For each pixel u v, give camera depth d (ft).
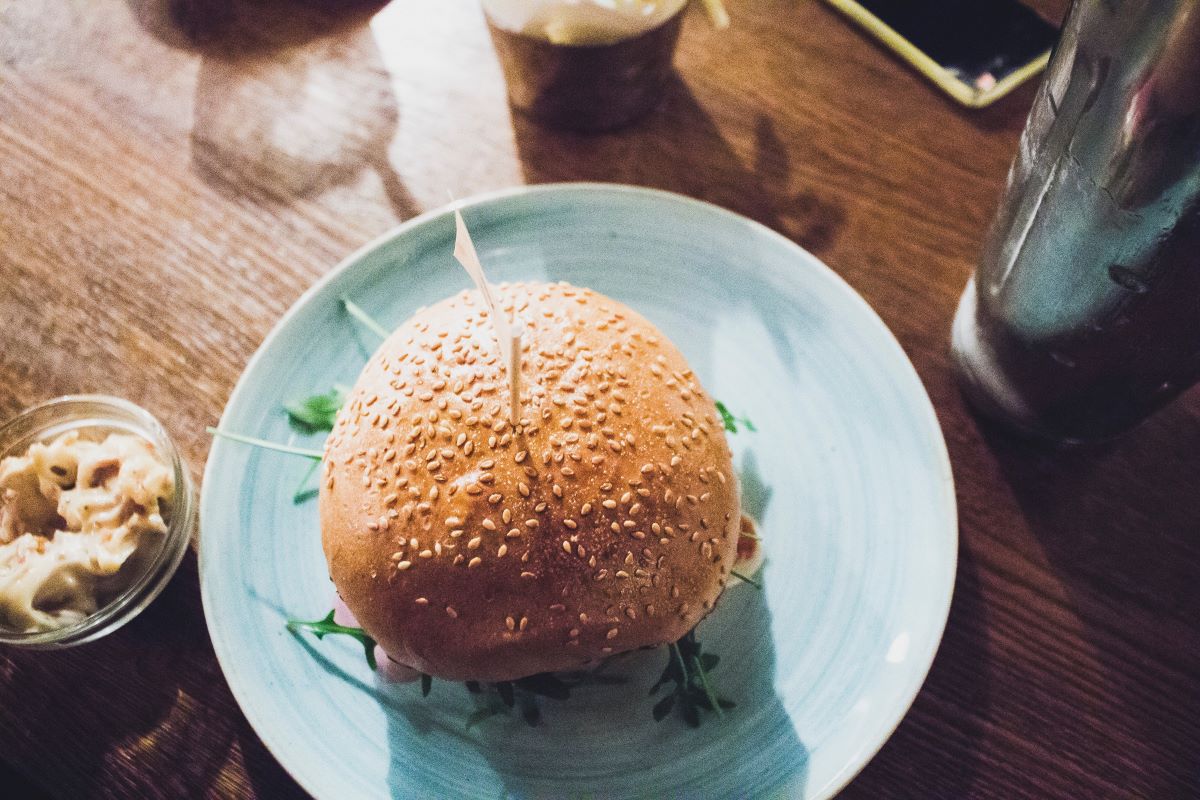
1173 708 1.02
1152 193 0.82
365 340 1.17
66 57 1.43
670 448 0.97
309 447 1.12
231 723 1.04
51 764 1.03
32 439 1.10
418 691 1.02
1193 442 1.13
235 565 1.06
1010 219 0.98
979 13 1.36
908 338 1.19
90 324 1.24
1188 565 1.07
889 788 1.00
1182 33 0.75
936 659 1.04
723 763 0.98
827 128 1.32
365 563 0.96
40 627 1.01
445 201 1.29
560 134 1.34
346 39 1.42
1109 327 0.93
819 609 1.04
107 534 1.03
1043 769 1.00
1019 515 1.10
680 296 1.19
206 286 1.25
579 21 1.15
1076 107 0.87
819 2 1.41
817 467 1.10
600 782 0.98
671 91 1.36
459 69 1.39
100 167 1.34
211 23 1.44
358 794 0.97
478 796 0.98
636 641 0.96
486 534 0.94
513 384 0.88
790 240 1.24
